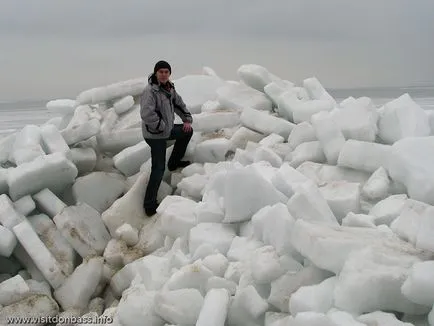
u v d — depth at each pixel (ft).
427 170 12.16
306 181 12.57
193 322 10.48
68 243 16.61
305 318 8.10
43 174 17.46
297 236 10.12
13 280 14.39
